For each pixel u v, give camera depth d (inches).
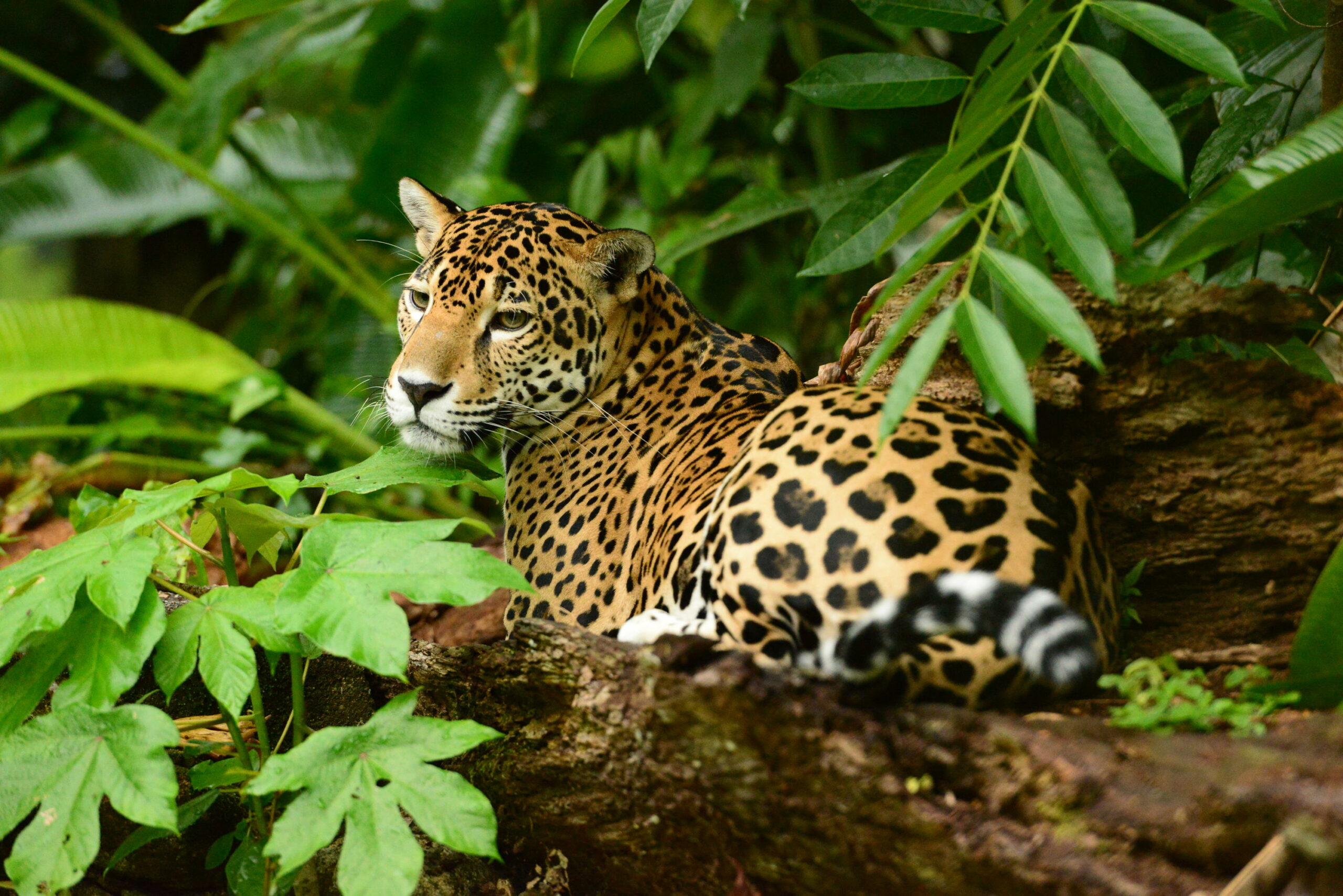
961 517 198.1
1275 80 302.8
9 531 421.4
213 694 210.4
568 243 278.5
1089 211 214.7
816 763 183.3
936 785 179.5
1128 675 198.7
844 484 202.8
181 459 511.2
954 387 272.4
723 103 515.8
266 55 544.7
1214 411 246.1
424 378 260.5
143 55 626.2
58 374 435.8
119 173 629.9
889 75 248.1
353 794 201.6
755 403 267.4
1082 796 170.2
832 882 193.6
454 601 204.5
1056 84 295.3
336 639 202.2
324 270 553.9
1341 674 200.8
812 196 379.6
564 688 216.8
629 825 221.0
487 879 251.9
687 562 225.1
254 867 235.0
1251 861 160.1
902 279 186.4
